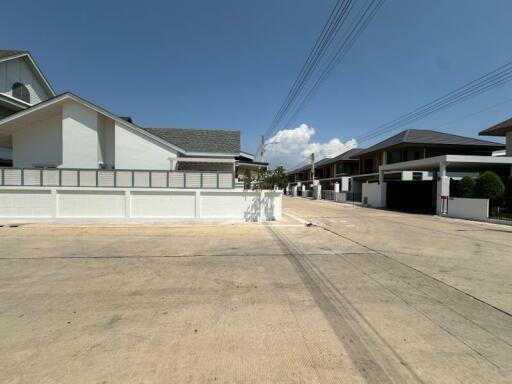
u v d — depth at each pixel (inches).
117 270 222.7
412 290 184.5
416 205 846.5
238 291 180.2
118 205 474.9
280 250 297.0
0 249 290.2
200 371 101.7
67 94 548.4
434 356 113.1
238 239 354.0
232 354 112.5
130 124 580.7
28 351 112.7
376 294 176.9
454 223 534.6
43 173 477.7
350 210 823.1
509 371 104.0
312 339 124.5
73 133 562.9
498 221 525.7
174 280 200.4
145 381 95.8
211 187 505.0
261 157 918.4
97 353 111.8
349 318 144.6
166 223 476.1
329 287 188.4
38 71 809.5
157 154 591.2
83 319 140.7
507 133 811.4
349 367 105.4
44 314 145.8
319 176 2001.7
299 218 589.9
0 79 718.5
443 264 248.4
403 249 307.6
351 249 305.0
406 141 1011.3
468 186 631.8
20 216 461.7
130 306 156.6
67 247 300.8
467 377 100.5
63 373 99.5
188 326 134.6
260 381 97.0
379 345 120.4
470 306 161.2
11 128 584.7
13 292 175.9
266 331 130.8
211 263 245.1
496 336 129.0
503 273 223.5
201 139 782.5
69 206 467.5
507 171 817.5
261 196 512.7
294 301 165.0
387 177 1141.7
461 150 1067.3
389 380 98.4
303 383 96.4
